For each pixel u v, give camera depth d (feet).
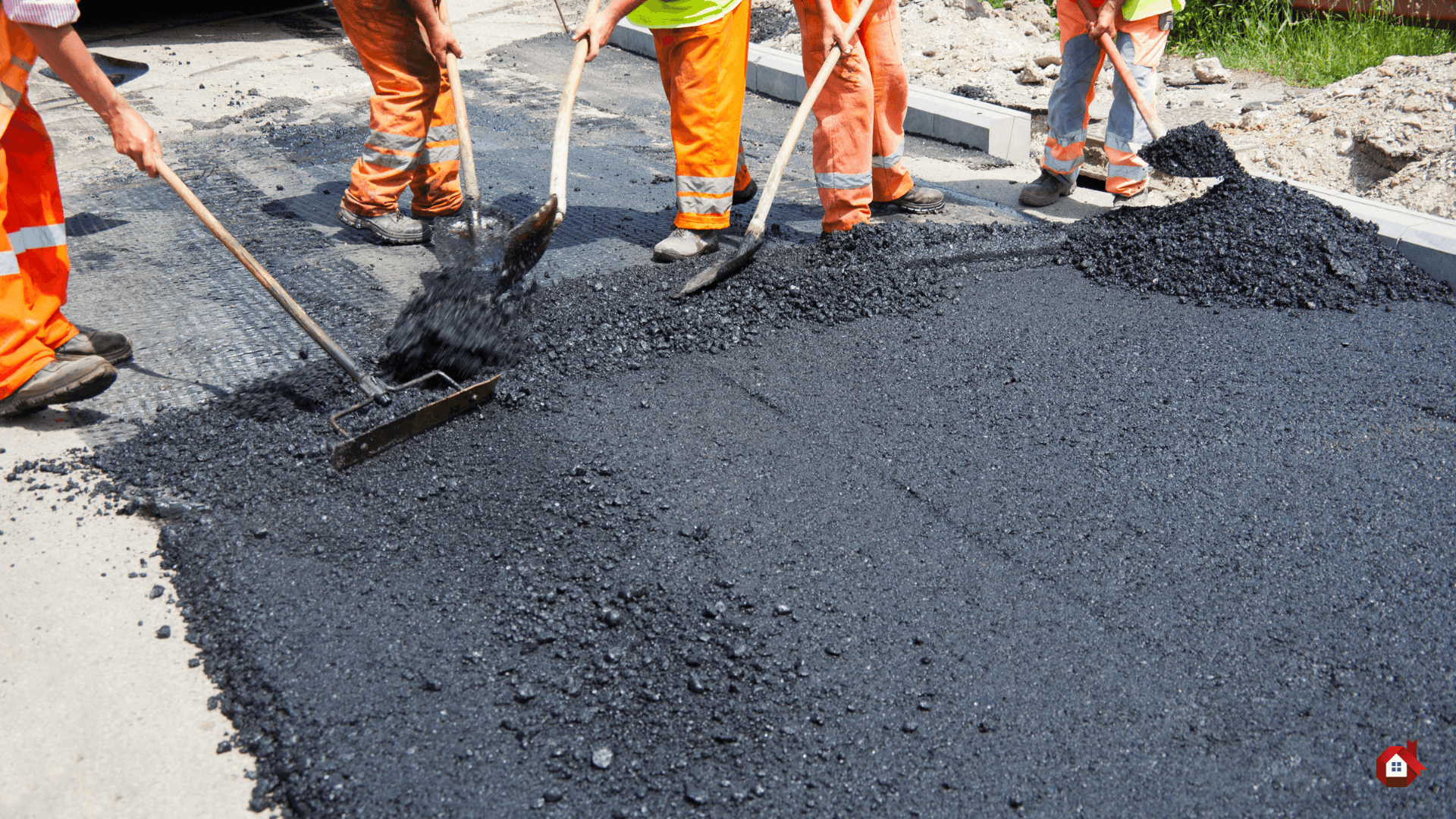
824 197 14.20
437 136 14.46
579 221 15.12
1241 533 7.87
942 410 9.79
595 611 7.10
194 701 6.49
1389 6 23.50
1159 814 5.56
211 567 7.56
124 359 10.84
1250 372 10.43
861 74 13.25
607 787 5.80
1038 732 6.09
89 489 8.63
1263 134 18.38
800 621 6.99
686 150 13.02
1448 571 7.39
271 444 9.09
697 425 9.55
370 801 5.71
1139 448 9.08
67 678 6.63
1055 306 12.12
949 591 7.29
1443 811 5.53
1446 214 14.78
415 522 8.09
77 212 15.57
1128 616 7.01
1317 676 6.46
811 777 5.83
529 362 10.54
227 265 13.52
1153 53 14.38
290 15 30.73
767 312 11.78
